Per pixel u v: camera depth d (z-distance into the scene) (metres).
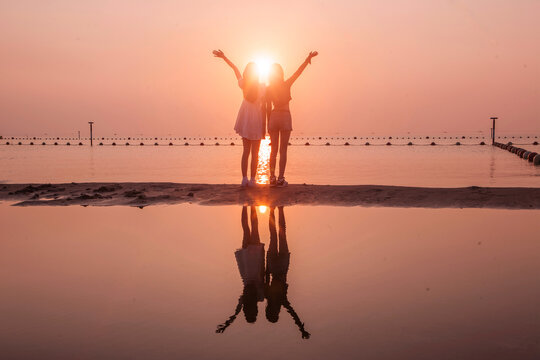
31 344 1.77
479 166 14.63
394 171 12.54
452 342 1.76
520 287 2.39
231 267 2.84
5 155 23.94
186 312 2.09
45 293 2.35
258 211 5.07
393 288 2.39
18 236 3.75
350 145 43.69
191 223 4.36
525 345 1.73
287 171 12.64
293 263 2.91
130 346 1.75
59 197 6.13
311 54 6.66
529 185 8.78
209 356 1.66
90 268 2.81
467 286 2.42
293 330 1.88
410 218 4.55
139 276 2.65
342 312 2.07
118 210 5.18
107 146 42.56
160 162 17.55
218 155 23.72
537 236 3.68
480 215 4.70
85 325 1.94
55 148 36.00
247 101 6.56
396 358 1.64
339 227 4.11
